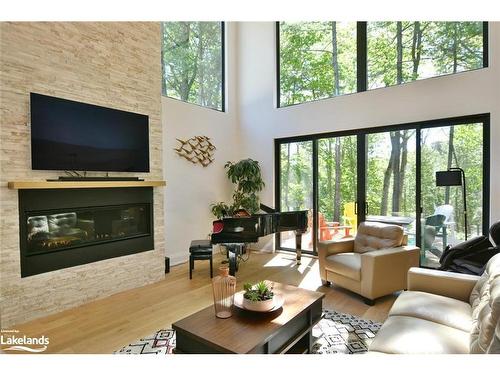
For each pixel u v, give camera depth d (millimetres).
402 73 4238
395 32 4293
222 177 5586
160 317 2812
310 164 5109
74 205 3146
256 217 4000
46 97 2904
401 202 4211
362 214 4531
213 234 3926
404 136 4168
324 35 4996
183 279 3949
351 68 4707
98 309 3012
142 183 3625
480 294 1893
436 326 1696
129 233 3709
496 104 3416
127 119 3639
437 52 3967
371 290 2975
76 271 3125
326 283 3668
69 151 3086
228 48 5742
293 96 5367
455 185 3521
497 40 3412
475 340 1431
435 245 3934
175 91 4891
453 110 3699
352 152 4648
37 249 2898
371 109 4359
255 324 1803
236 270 4191
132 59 3719
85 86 3240
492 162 3441
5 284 2641
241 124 5840
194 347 1762
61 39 3039
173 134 4711
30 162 2834
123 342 2361
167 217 4617
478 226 3629
